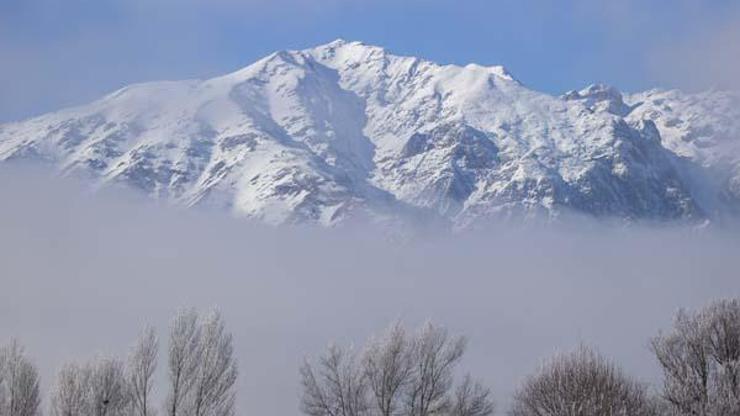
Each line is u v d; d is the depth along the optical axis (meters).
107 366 70.38
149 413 71.44
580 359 69.94
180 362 72.94
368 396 79.94
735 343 70.50
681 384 66.31
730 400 61.41
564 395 66.56
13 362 70.31
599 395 64.88
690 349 70.81
